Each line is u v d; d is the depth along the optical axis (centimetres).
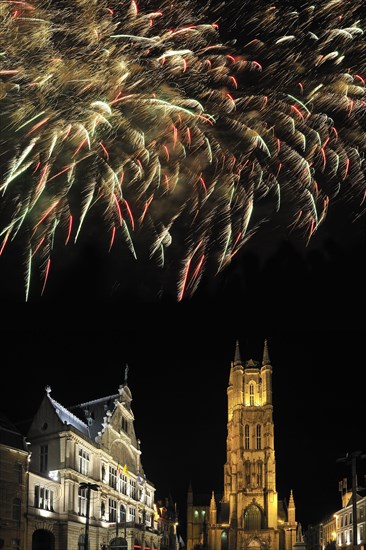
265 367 19488
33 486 6706
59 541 7044
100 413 9256
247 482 18438
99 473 8331
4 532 6009
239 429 18875
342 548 12400
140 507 10325
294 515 18250
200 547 19300
